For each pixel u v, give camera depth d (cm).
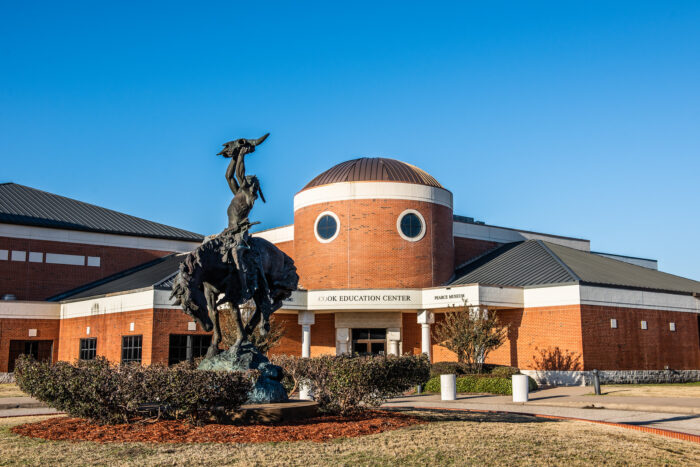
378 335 4322
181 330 3675
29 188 5656
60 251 5028
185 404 1345
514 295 3838
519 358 3831
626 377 3719
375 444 1289
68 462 1100
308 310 4100
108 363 1542
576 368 3553
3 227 4812
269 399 1551
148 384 1350
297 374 1723
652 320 3956
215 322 1605
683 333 4144
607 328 3691
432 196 4369
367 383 1616
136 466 1070
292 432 1361
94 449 1191
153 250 5469
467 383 3178
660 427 1833
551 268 4066
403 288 4081
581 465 1202
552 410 2339
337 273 4253
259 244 1688
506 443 1356
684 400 2550
